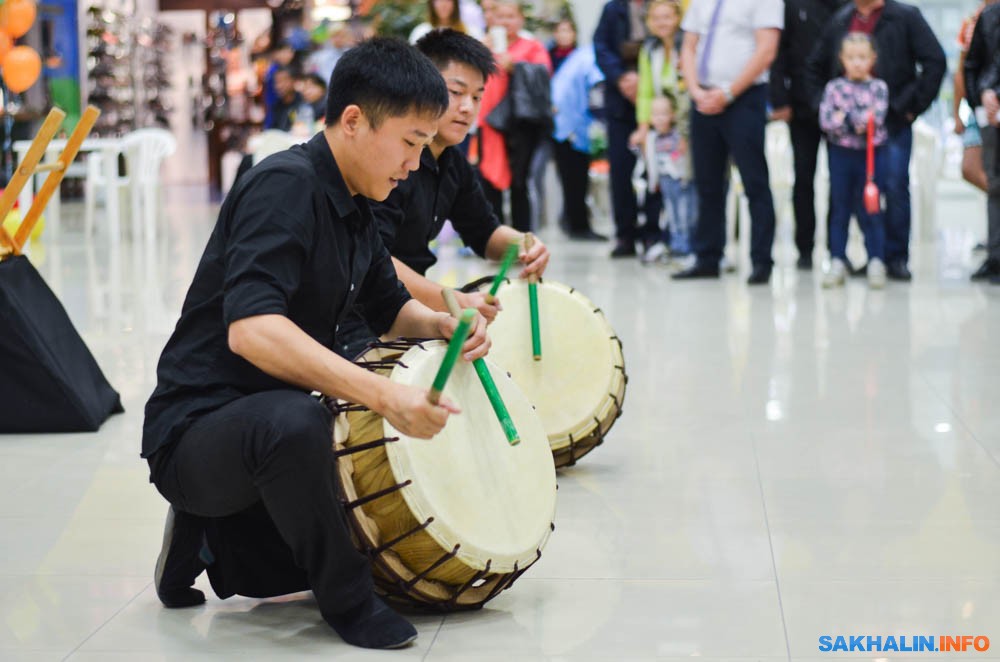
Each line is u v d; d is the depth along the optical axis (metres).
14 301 3.81
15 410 3.86
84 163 12.08
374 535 2.29
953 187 12.64
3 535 2.94
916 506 3.08
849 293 6.46
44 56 12.59
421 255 3.36
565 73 9.12
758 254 6.85
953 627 2.34
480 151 7.93
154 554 2.82
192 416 2.27
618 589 2.56
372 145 2.25
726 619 2.39
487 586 2.44
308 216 2.23
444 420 2.10
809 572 2.64
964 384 4.38
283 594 2.48
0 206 3.75
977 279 6.82
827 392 4.30
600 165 10.80
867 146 6.53
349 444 2.30
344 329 3.15
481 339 2.42
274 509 2.20
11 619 2.43
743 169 6.77
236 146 16.45
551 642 2.29
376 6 8.79
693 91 6.74
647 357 4.93
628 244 8.25
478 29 8.47
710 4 6.64
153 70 15.73
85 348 4.07
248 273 2.16
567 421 3.29
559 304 3.35
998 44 6.38
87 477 3.42
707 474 3.38
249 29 16.70
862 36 6.45
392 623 2.28
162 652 2.26
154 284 7.17
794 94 7.19
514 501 2.40
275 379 2.30
